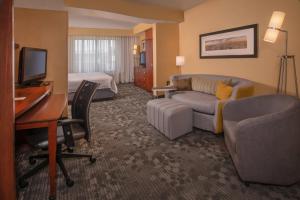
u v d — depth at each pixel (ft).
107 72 32.19
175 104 11.28
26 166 7.86
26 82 9.45
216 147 9.44
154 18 17.40
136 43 32.94
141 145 9.78
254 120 6.18
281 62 10.83
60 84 13.94
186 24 18.74
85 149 9.36
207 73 16.48
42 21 13.25
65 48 13.82
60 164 7.04
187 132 11.01
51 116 5.92
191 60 18.44
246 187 6.49
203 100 11.80
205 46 16.33
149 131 11.68
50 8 13.08
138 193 6.26
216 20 15.15
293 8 10.26
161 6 17.25
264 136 6.11
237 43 13.47
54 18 13.47
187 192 6.30
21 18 12.87
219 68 15.24
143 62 27.12
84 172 7.45
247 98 8.37
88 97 7.46
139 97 21.83
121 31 30.89
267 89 11.86
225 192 6.27
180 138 10.56
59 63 13.79
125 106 17.89
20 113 5.37
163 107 10.84
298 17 10.09
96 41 31.17
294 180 6.39
